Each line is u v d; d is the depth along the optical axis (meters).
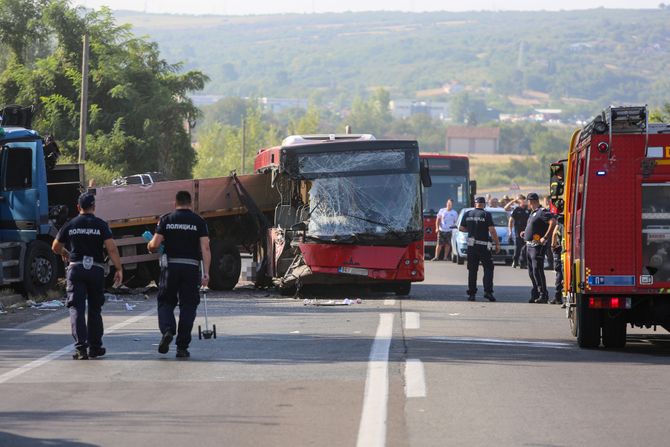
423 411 19.53
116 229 45.84
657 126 28.02
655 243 28.09
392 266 44.09
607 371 24.34
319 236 44.03
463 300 44.41
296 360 25.77
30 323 34.59
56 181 46.72
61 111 108.19
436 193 90.81
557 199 35.69
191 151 118.88
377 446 16.81
